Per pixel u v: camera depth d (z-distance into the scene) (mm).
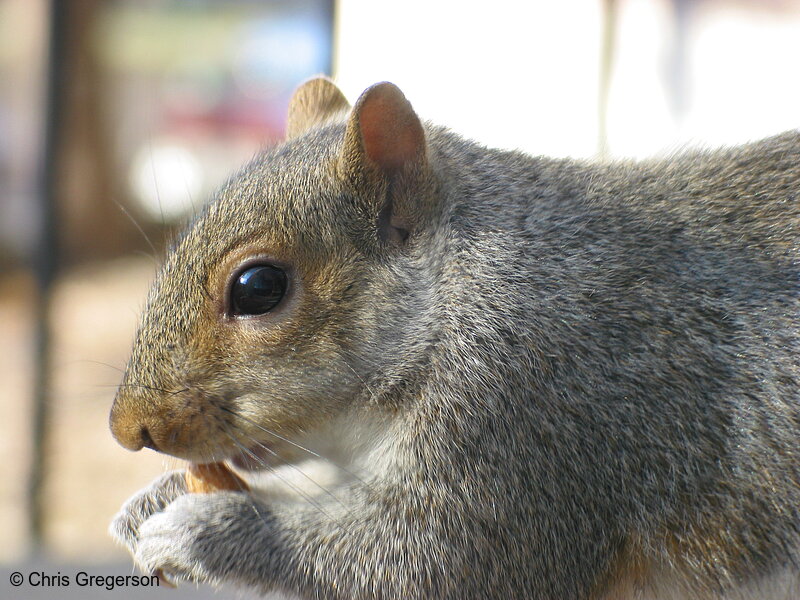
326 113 846
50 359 1235
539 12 1037
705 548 794
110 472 1280
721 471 792
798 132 822
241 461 799
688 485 792
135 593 901
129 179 2336
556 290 798
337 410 794
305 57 2393
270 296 789
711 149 824
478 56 1020
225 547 795
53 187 1207
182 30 2514
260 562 795
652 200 810
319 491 803
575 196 810
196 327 790
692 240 804
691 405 793
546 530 791
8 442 1303
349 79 994
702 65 1701
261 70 2508
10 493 1199
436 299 797
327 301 791
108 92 2316
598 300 797
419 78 1005
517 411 792
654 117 1585
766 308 797
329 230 792
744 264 801
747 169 814
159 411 789
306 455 798
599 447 792
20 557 973
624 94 1589
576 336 794
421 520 791
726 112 1626
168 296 793
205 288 790
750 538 792
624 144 1173
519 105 1037
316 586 794
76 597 899
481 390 792
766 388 793
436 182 801
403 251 797
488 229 802
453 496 790
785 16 1760
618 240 804
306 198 793
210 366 789
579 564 792
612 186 812
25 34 2158
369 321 792
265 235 791
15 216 2107
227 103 2525
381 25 994
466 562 789
